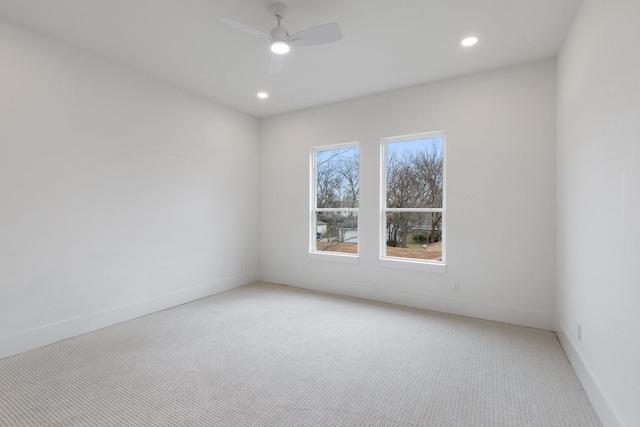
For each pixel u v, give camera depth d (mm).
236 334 3037
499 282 3367
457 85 3578
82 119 3018
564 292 2715
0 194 2520
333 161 4652
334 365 2441
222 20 2109
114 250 3283
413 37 2768
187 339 2920
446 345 2793
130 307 3420
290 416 1835
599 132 1879
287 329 3162
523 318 3242
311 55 3092
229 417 1823
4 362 2453
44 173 2764
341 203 4586
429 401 1979
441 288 3689
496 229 3375
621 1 1584
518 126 3260
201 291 4238
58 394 2041
